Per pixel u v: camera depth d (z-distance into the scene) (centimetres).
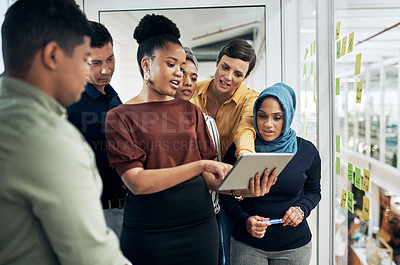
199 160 120
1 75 130
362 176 127
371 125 117
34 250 66
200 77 234
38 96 68
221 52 180
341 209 156
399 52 94
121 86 231
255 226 139
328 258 171
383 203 110
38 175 61
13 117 64
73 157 65
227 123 182
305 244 150
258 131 152
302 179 148
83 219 64
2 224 63
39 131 63
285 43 229
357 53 127
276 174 121
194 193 118
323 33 161
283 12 228
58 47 69
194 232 118
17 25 67
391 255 105
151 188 108
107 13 231
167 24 118
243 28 232
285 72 230
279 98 145
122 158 110
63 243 63
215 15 230
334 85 158
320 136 167
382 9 103
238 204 154
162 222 115
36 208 62
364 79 121
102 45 148
